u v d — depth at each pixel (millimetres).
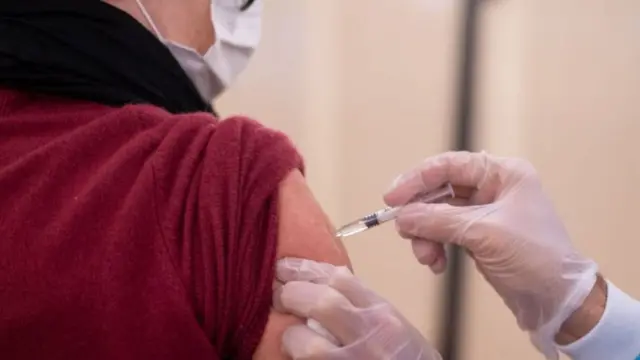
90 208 597
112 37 710
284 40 1792
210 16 846
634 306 1014
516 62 1613
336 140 1824
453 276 1641
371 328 646
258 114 1763
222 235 598
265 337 615
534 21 1595
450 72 1696
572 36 1570
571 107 1577
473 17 1645
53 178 617
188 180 611
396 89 1771
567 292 982
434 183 1031
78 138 635
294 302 617
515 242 964
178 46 805
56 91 685
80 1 695
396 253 1719
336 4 1818
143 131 645
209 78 871
